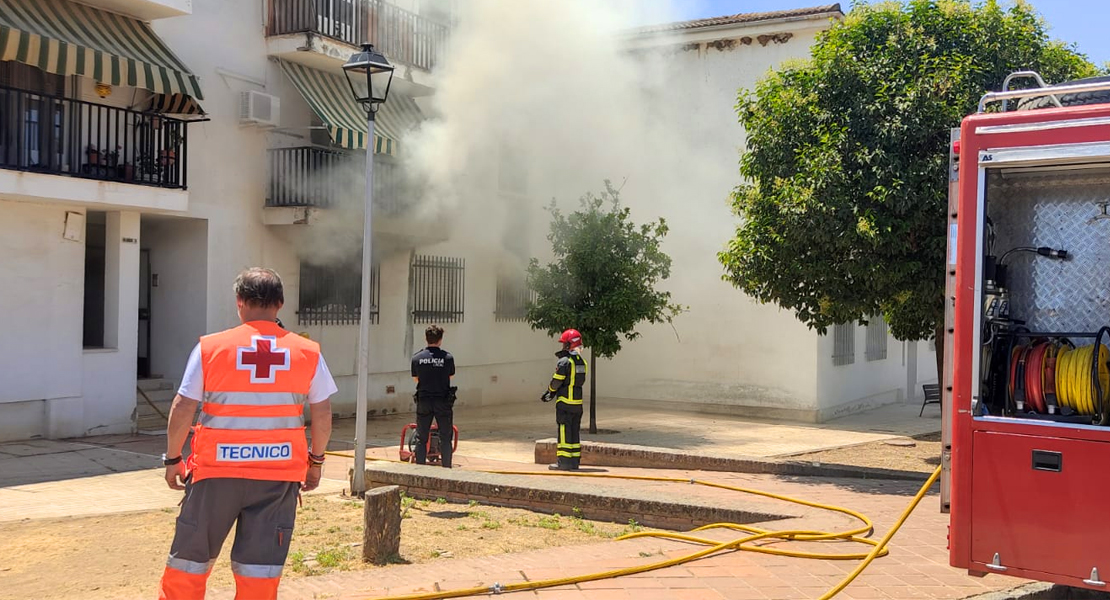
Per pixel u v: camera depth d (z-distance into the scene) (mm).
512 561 5840
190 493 3773
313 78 15523
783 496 8484
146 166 13156
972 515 4570
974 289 4609
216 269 14203
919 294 10016
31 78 12117
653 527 7445
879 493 9109
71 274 12469
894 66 10383
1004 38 10305
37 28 11172
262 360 3840
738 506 7309
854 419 18969
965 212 4668
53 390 12258
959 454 4621
